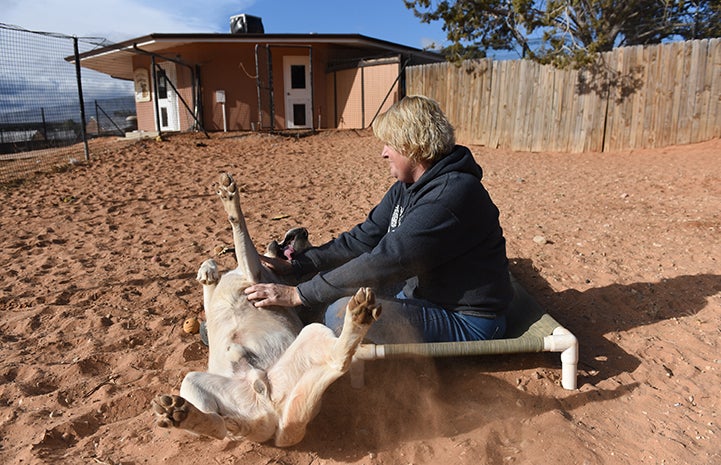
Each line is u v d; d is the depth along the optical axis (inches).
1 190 369.1
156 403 79.9
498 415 113.0
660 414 114.9
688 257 203.9
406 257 109.7
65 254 229.8
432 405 116.3
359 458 100.6
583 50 452.4
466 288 119.9
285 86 706.8
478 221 113.7
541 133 494.3
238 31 710.5
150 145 546.9
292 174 410.6
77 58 470.0
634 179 350.9
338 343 87.5
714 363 133.5
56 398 121.7
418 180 115.4
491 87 520.1
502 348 117.4
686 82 432.1
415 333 120.0
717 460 100.5
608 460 100.8
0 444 107.0
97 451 103.8
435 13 524.4
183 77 695.1
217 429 87.9
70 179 403.9
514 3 473.7
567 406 117.8
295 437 97.7
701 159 386.0
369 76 675.4
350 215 283.4
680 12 600.7
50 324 161.8
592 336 149.5
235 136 606.2
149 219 286.5
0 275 204.4
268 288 112.9
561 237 235.0
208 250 230.7
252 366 101.9
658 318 157.8
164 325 158.6
